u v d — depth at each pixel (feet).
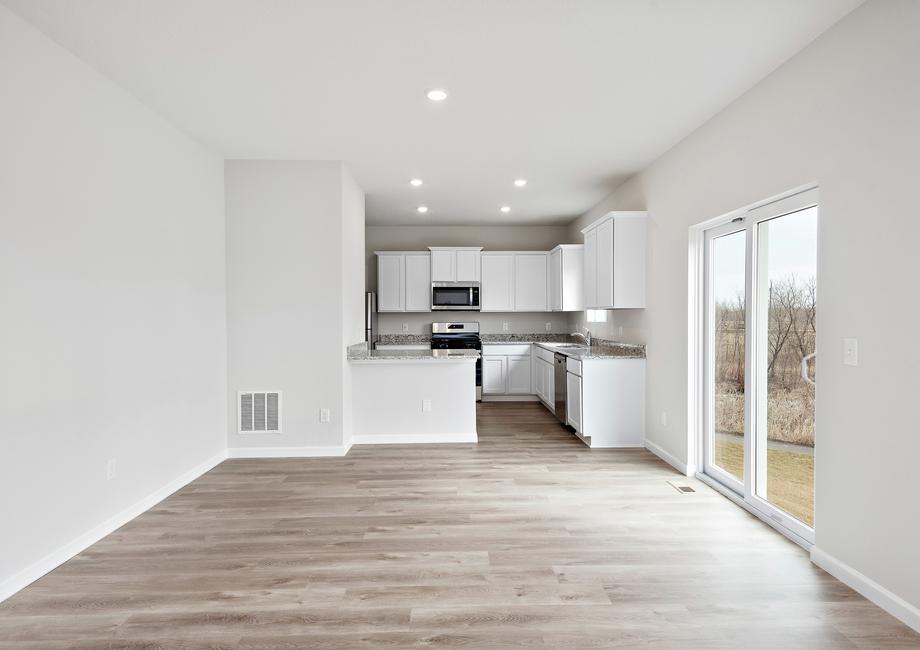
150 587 7.94
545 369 22.94
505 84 10.22
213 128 12.52
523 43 8.68
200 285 13.60
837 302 8.07
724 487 12.15
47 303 8.43
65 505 8.81
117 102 10.18
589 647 6.49
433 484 12.80
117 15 7.78
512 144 13.80
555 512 10.93
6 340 7.68
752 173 10.37
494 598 7.61
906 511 6.86
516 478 13.25
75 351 9.04
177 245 12.46
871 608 7.29
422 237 26.45
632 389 16.34
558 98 10.89
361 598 7.62
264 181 15.10
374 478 13.29
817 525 8.58
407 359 16.67
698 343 13.24
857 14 7.63
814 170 8.59
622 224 16.01
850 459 7.82
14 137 7.79
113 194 10.06
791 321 9.83
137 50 8.85
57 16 7.81
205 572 8.40
